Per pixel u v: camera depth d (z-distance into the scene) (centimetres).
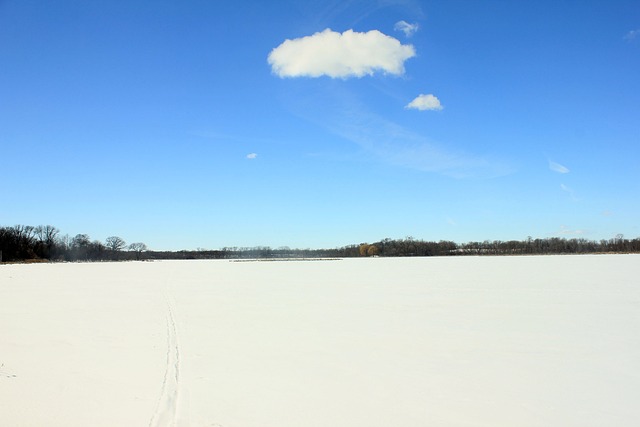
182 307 2123
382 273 4556
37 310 2038
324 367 1072
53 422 731
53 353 1214
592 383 941
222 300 2391
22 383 941
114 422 734
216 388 917
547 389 907
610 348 1230
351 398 861
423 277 3881
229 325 1628
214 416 768
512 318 1705
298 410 799
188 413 779
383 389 912
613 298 2255
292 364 1099
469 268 5228
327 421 753
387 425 739
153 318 1794
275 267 6444
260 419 759
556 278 3512
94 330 1542
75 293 2819
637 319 1667
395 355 1177
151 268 6588
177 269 6206
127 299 2469
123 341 1361
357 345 1293
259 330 1528
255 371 1038
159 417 759
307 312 1920
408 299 2320
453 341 1330
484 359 1130
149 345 1308
